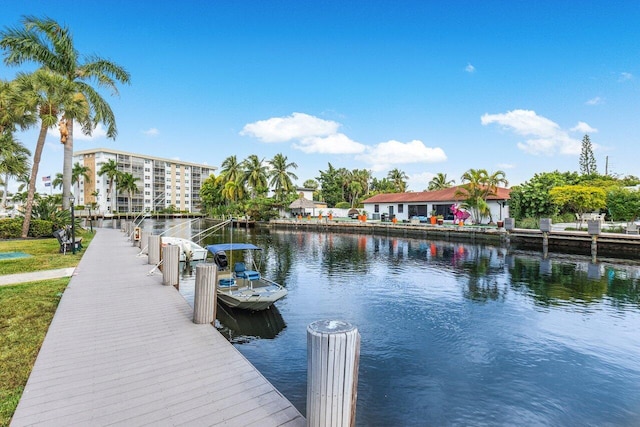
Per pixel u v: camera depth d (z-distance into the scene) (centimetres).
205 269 767
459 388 729
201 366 566
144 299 966
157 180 11456
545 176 4303
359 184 9194
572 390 725
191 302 1278
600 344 952
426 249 3009
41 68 2698
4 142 3491
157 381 515
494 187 4084
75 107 2698
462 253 2741
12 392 487
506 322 1121
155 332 716
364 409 652
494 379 766
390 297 1426
